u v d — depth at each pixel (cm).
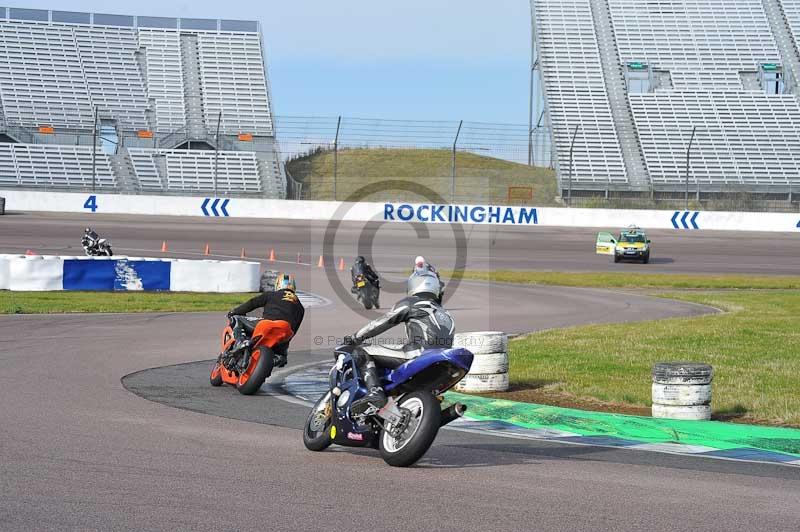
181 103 6888
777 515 633
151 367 1356
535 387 1285
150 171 6181
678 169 6694
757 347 1623
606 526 595
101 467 721
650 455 860
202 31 7369
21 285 2498
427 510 625
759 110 7169
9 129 6297
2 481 664
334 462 779
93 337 1680
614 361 1467
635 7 7956
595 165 6700
